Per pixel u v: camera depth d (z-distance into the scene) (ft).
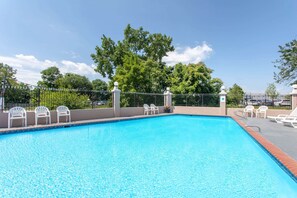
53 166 15.21
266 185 12.17
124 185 11.93
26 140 24.56
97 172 14.02
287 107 49.75
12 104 30.78
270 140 21.56
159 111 61.11
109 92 46.78
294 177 11.65
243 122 38.17
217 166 15.52
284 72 69.92
